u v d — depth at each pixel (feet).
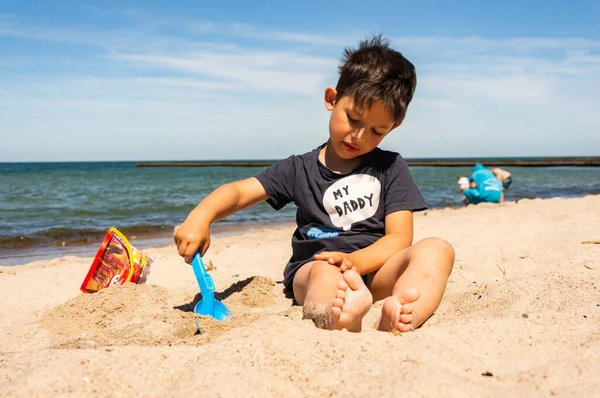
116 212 31.01
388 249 7.11
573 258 10.02
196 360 4.77
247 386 4.16
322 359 4.71
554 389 4.05
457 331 5.39
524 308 6.72
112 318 7.32
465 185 30.53
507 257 11.07
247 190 8.06
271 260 13.12
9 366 4.66
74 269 12.51
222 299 8.38
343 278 5.41
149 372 4.60
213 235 21.12
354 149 7.29
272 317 5.92
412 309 5.55
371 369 4.39
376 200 7.84
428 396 3.84
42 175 98.84
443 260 6.25
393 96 6.94
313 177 8.01
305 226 8.05
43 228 23.63
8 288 10.38
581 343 5.14
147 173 116.67
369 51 7.27
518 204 26.73
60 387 4.27
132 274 8.61
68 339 6.39
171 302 8.21
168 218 28.19
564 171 107.55
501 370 4.56
